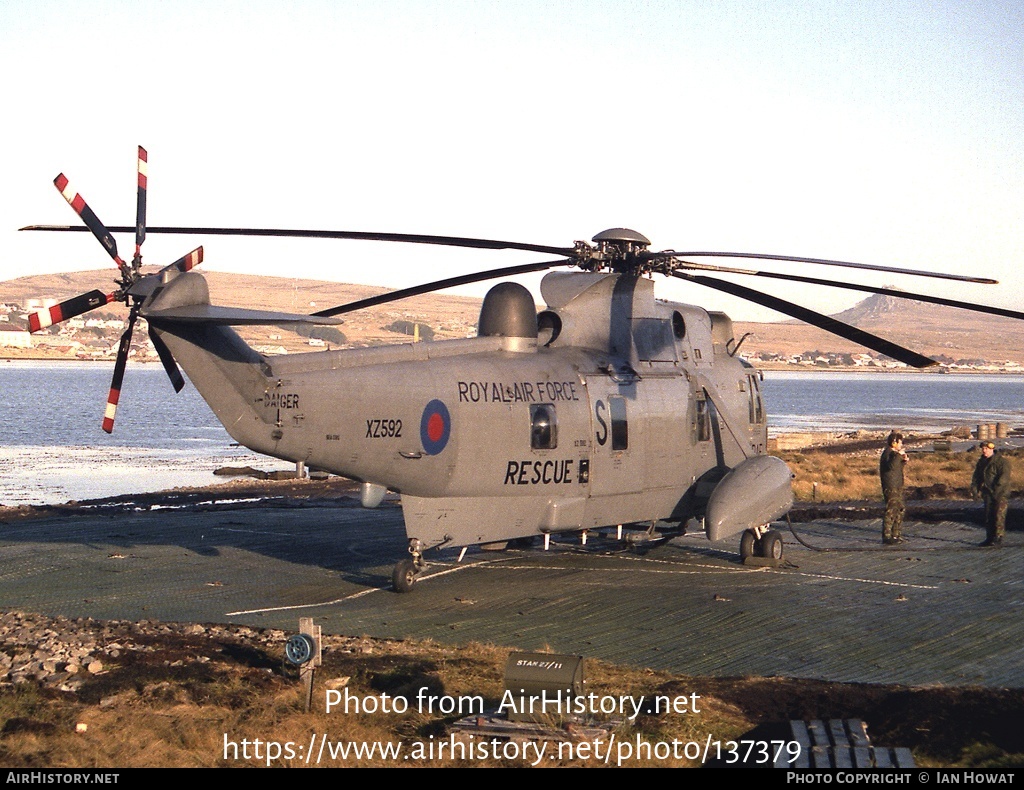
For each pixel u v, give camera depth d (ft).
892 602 50.70
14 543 69.82
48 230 46.62
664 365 63.98
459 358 53.67
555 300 60.95
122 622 45.21
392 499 102.37
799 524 79.46
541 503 56.29
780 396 613.93
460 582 56.65
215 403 44.52
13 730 31.50
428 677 36.78
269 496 108.27
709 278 60.23
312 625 34.68
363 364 49.47
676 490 64.08
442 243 52.54
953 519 79.66
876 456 156.66
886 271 50.31
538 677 31.96
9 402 395.14
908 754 29.01
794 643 42.78
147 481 146.20
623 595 52.95
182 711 33.19
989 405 519.19
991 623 45.88
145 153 44.04
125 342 43.39
